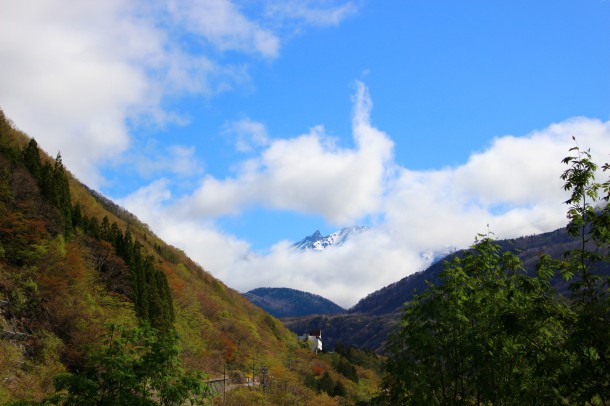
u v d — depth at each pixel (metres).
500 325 11.90
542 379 11.54
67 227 64.25
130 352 14.44
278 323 183.88
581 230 11.33
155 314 70.88
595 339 9.86
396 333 15.50
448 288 14.74
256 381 90.44
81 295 52.91
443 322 14.55
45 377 38.66
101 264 65.94
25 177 61.72
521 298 13.09
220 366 86.69
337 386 96.31
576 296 10.93
